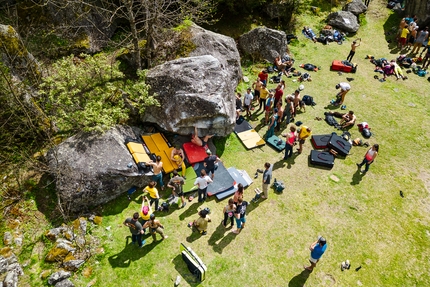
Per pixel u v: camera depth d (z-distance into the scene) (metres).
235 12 17.91
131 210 10.19
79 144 10.39
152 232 9.08
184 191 10.55
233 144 12.57
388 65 16.78
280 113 12.70
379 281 8.88
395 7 21.83
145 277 8.68
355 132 13.44
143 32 15.81
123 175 10.09
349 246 9.61
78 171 9.81
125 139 11.23
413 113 14.57
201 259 9.10
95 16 14.91
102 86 12.47
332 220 10.27
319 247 8.18
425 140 13.33
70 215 9.80
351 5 20.66
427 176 11.89
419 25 19.83
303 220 10.21
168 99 11.53
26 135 11.17
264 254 9.31
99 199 10.09
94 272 8.70
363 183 11.47
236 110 13.33
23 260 8.78
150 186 9.53
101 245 9.27
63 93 10.93
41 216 9.75
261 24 18.98
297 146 12.67
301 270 9.01
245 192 10.95
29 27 13.64
